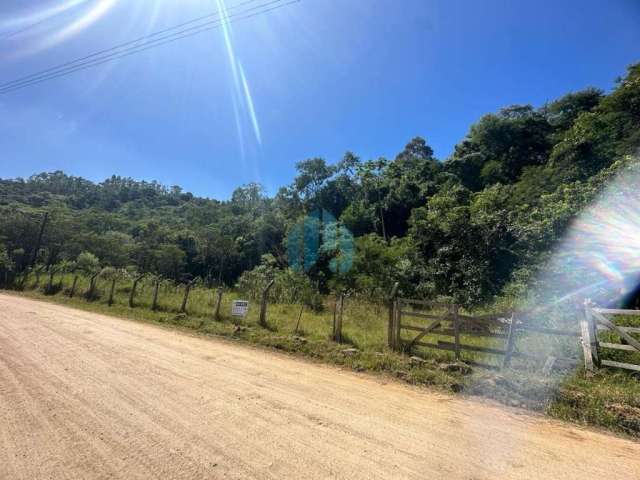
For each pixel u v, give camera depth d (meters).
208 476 3.36
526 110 59.84
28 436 4.06
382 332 11.29
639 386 6.10
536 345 7.89
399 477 3.47
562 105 57.12
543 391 5.97
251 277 24.86
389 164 58.34
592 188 18.20
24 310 14.97
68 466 3.48
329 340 10.10
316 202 61.66
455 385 6.58
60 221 53.66
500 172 50.12
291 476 3.42
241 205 92.88
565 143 31.19
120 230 80.25
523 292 16.89
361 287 24.75
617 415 5.18
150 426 4.40
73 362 7.16
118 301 19.27
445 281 24.52
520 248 21.91
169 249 58.28
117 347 8.77
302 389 6.18
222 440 4.10
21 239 48.66
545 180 31.41
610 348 7.27
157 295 18.47
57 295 23.42
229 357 8.40
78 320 13.02
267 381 6.56
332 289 28.39
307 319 13.56
